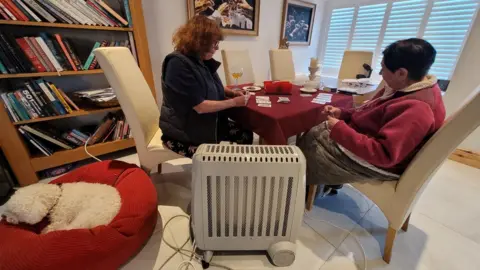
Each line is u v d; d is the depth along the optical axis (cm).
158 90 235
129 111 119
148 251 110
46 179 167
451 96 201
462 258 109
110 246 89
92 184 123
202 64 126
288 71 261
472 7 241
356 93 175
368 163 97
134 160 194
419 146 88
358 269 104
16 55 137
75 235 85
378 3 311
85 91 179
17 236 86
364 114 104
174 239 117
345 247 115
